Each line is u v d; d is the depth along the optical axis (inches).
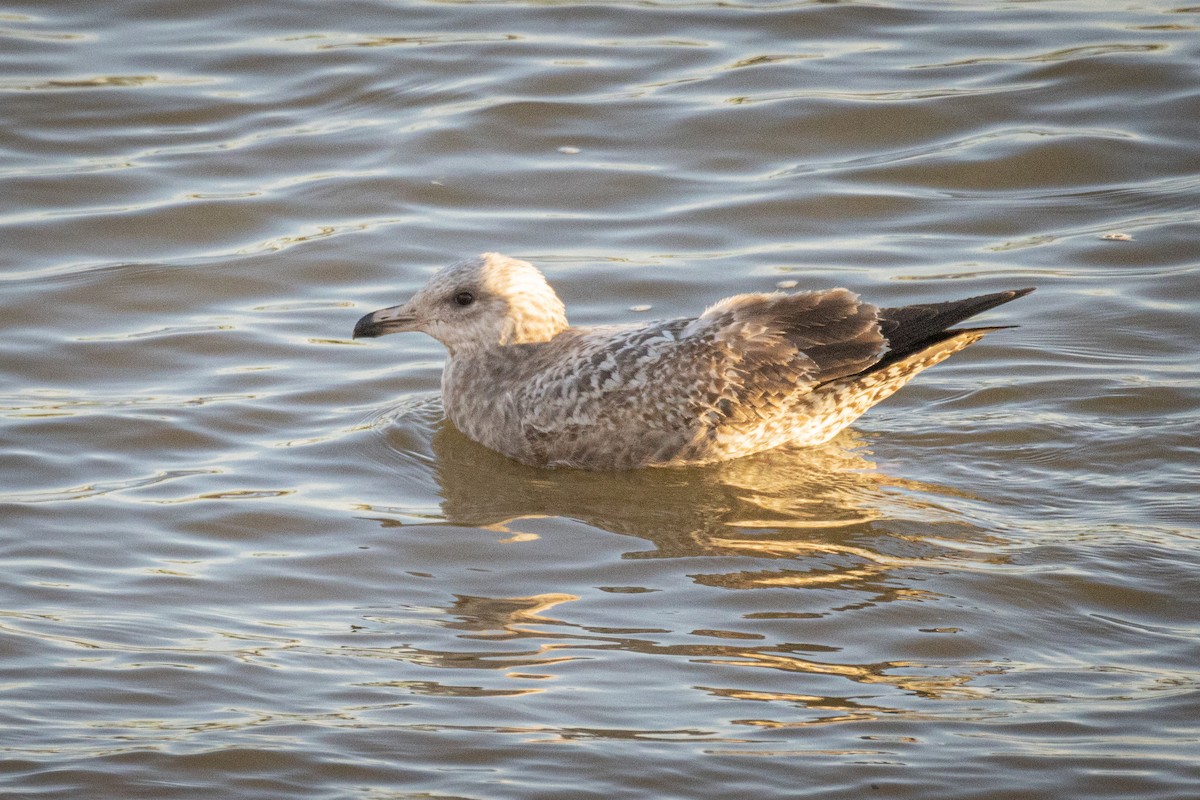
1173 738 346.6
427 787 332.2
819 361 501.0
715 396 502.6
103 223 662.5
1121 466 486.9
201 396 543.2
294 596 418.6
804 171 705.0
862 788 330.3
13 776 334.3
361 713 359.9
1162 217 656.4
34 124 732.0
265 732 351.9
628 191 689.0
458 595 419.2
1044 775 334.3
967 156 707.4
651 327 520.7
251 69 787.4
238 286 623.5
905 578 422.9
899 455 507.5
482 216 671.8
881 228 660.7
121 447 505.7
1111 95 743.1
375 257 642.2
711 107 747.4
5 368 556.7
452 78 776.3
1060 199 677.3
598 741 347.9
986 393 541.0
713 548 446.0
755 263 633.0
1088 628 395.9
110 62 788.0
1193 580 416.2
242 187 690.8
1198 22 808.3
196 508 467.5
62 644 389.4
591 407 507.5
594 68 781.9
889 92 754.8
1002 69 769.6
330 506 474.0
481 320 534.3
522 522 466.6
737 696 366.3
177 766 339.0
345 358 577.3
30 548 439.8
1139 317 583.5
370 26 832.3
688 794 329.4
